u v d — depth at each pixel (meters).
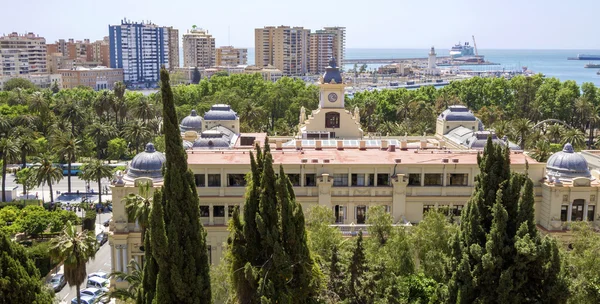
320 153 91.69
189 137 122.75
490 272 50.00
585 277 55.72
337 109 127.44
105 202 143.88
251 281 46.81
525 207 50.78
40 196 155.75
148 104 199.00
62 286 96.06
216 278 60.62
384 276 53.97
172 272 45.19
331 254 56.12
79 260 72.38
